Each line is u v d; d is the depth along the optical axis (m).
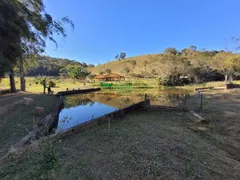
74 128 5.03
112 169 3.03
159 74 38.19
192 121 6.96
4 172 2.85
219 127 6.20
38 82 34.25
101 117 6.37
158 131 5.49
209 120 7.04
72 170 2.94
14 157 3.23
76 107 13.20
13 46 7.87
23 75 18.05
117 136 4.80
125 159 3.40
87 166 3.10
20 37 8.78
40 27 11.20
